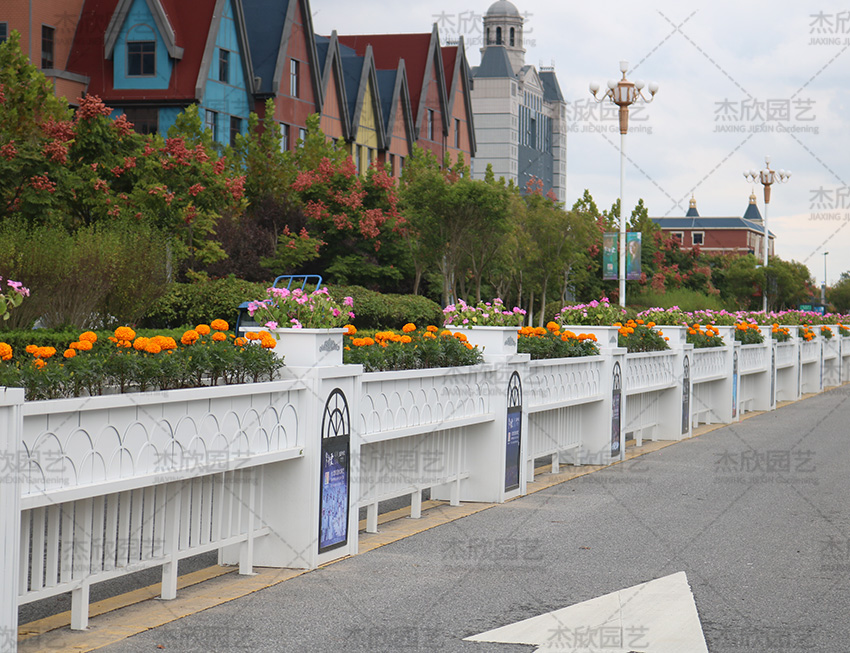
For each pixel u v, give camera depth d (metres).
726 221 78.88
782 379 23.64
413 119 50.16
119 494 5.52
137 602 5.98
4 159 20.47
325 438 6.95
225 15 34.06
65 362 5.79
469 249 35.28
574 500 9.91
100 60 32.50
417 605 6.00
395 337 8.81
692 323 18.14
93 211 22.06
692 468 12.26
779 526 8.59
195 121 29.30
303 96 38.84
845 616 5.87
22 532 4.95
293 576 6.68
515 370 9.98
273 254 30.97
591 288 49.22
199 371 6.18
